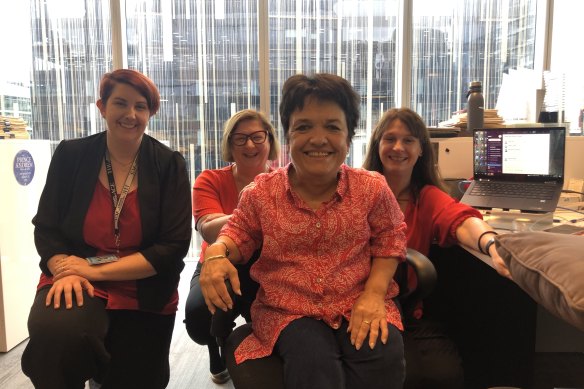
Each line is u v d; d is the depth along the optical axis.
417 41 3.72
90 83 3.67
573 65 3.39
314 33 3.72
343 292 1.20
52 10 3.58
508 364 2.03
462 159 2.32
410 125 1.69
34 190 2.64
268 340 1.15
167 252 1.55
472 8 3.71
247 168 2.02
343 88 1.21
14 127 2.66
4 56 3.53
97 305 1.43
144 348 1.59
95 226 1.54
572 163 2.21
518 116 2.75
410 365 1.27
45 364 1.30
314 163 1.20
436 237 1.66
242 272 1.40
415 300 1.39
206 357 2.38
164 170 1.63
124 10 3.64
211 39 3.71
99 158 1.59
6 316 2.40
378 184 1.27
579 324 0.75
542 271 0.86
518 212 1.89
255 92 3.77
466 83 3.78
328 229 1.21
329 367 1.04
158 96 1.64
